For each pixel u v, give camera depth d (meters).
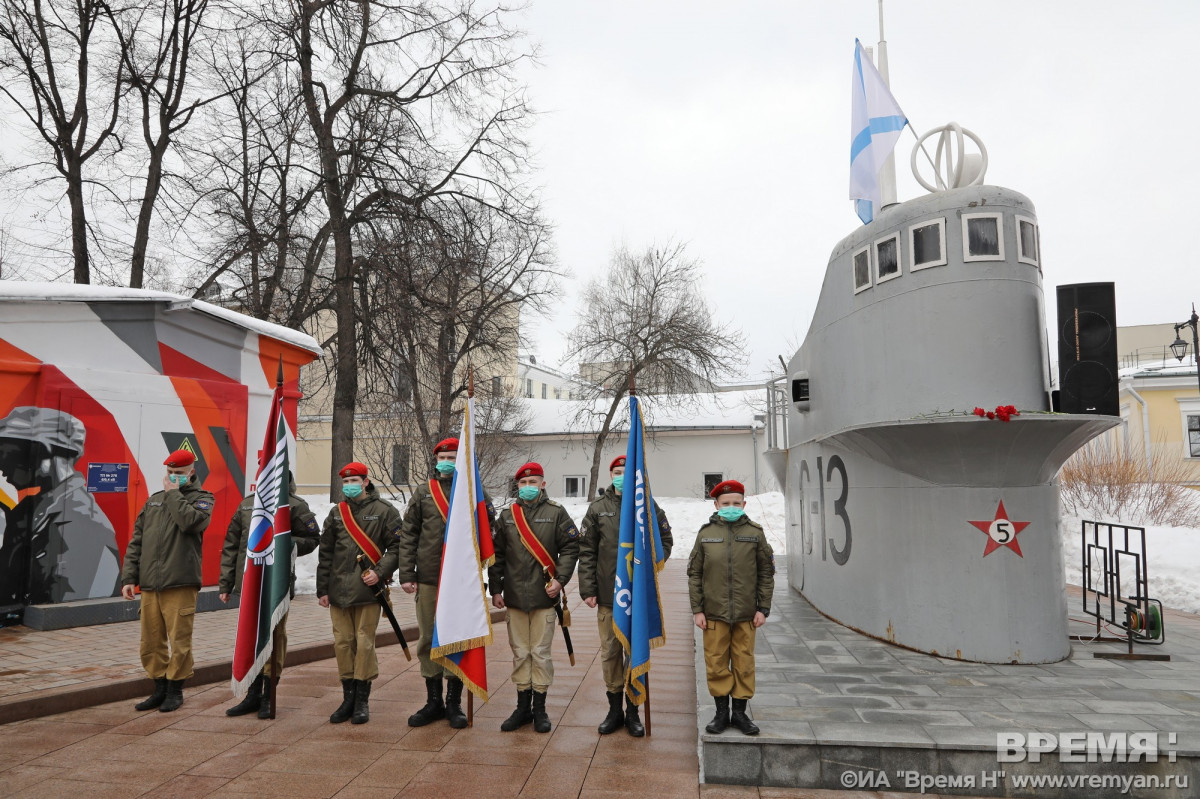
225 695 6.07
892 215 6.85
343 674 5.49
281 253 17.62
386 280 17.05
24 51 16.50
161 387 9.10
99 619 8.11
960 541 6.34
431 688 5.48
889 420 6.47
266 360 10.52
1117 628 7.66
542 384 51.47
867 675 5.77
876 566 7.09
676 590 12.74
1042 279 6.59
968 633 6.22
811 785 4.23
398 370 19.52
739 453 30.53
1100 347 6.18
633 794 4.14
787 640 7.05
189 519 5.65
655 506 5.66
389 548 5.46
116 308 8.79
